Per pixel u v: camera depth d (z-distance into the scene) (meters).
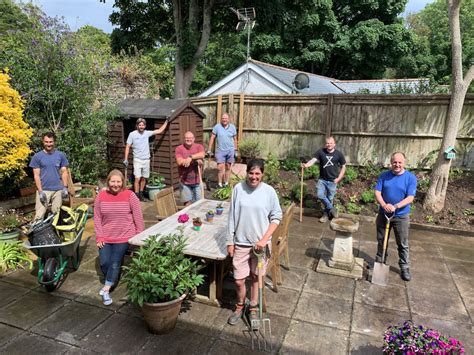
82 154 7.52
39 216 4.98
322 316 3.66
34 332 3.33
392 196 4.38
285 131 9.57
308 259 5.06
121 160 8.61
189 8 12.39
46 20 6.95
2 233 4.94
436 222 6.47
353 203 7.32
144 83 14.74
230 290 4.10
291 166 8.98
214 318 3.59
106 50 13.60
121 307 3.77
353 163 8.83
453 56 6.32
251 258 3.38
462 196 7.11
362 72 24.53
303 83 12.54
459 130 7.84
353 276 4.50
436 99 7.85
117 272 3.89
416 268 4.86
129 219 3.94
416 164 8.30
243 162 9.63
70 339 3.24
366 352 3.13
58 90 7.01
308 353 3.11
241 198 3.24
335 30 22.66
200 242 3.72
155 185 7.82
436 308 3.87
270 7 12.29
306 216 7.05
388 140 8.45
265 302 3.69
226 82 14.80
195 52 12.44
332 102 8.80
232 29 14.74
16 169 5.76
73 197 6.45
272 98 9.59
